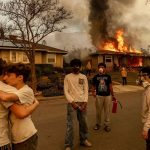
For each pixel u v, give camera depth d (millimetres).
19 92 3695
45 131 9062
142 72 5301
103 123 10141
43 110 13898
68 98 6930
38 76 33375
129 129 9266
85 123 7215
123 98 19922
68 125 6980
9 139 3732
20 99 3658
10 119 3824
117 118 11219
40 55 41062
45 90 23438
